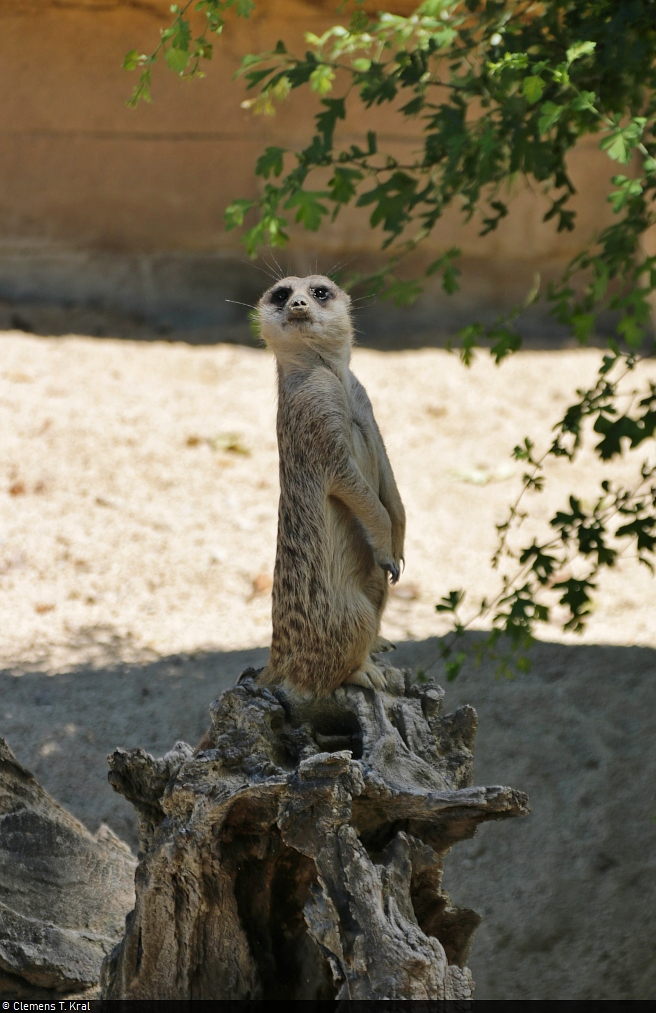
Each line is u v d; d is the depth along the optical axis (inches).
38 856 449.1
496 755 586.9
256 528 855.7
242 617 744.3
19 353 1114.1
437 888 378.0
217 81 1175.6
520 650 677.9
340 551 415.2
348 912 324.5
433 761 389.1
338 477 405.4
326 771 330.6
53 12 1149.1
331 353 429.7
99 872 463.8
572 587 489.7
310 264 1232.8
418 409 1073.5
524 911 526.3
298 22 1149.1
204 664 677.9
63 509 854.5
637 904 527.2
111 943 442.6
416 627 733.9
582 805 565.6
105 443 949.8
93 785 578.2
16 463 902.4
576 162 1214.3
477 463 976.9
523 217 1229.7
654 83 515.2
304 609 402.9
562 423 488.4
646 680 646.5
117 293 1248.2
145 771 394.3
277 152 542.6
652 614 759.1
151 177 1211.9
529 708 621.6
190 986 372.2
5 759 452.4
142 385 1079.0
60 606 744.3
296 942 390.9
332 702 410.9
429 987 313.6
